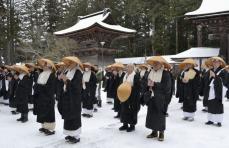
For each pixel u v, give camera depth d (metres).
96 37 35.44
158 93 7.68
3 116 11.04
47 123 8.19
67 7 52.94
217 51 27.53
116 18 49.59
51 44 38.44
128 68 8.70
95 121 10.23
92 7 50.91
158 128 7.70
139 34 49.09
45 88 8.09
